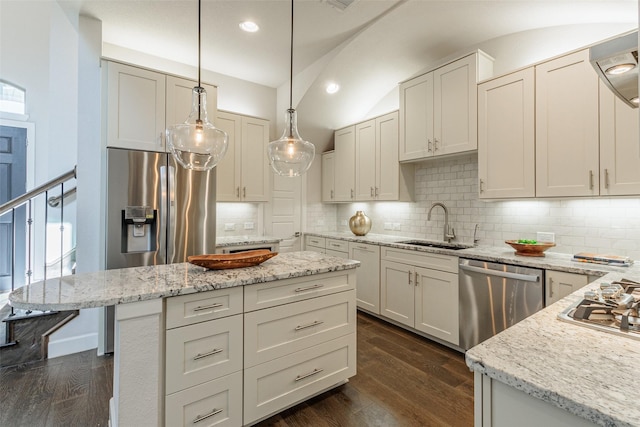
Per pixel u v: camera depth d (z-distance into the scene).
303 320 1.87
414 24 2.76
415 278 2.96
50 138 3.76
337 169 4.39
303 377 1.87
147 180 2.67
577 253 2.41
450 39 3.00
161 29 2.84
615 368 0.71
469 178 3.17
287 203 4.43
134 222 2.62
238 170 3.63
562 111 2.24
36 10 3.86
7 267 3.65
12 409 1.89
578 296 1.27
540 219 2.66
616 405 0.58
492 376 0.73
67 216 3.77
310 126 4.21
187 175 2.85
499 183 2.58
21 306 1.19
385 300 3.28
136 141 2.67
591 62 1.07
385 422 1.79
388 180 3.61
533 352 0.80
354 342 2.13
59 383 2.18
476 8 2.50
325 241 4.16
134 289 1.41
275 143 2.03
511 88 2.51
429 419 1.82
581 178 2.15
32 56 3.83
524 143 2.44
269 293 1.73
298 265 1.97
